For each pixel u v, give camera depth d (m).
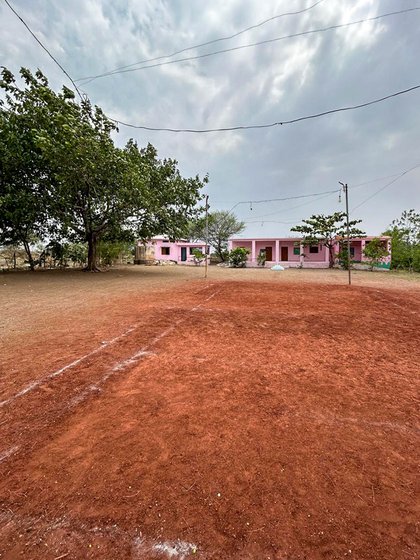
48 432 2.00
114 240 18.22
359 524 1.33
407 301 7.43
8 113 12.11
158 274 15.37
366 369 3.11
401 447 1.85
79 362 3.24
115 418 2.16
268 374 2.96
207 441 1.90
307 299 7.65
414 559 1.18
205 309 6.17
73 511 1.40
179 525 1.32
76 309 6.11
